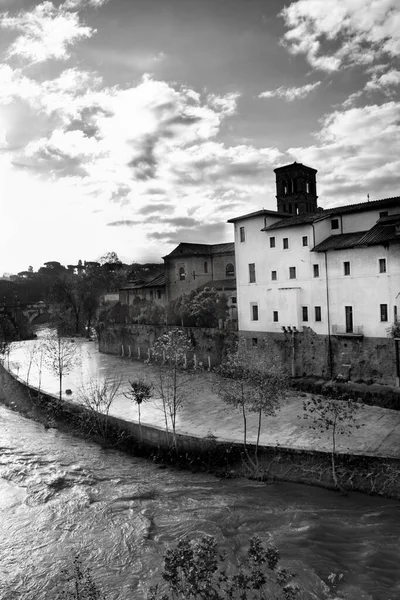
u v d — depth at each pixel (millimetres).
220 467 31875
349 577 19281
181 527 24562
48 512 27078
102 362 70750
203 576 13336
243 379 32906
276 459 30125
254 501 26797
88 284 123688
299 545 21766
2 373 61094
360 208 47469
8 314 122688
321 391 43656
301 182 75438
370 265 43406
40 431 43094
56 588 19969
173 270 80562
